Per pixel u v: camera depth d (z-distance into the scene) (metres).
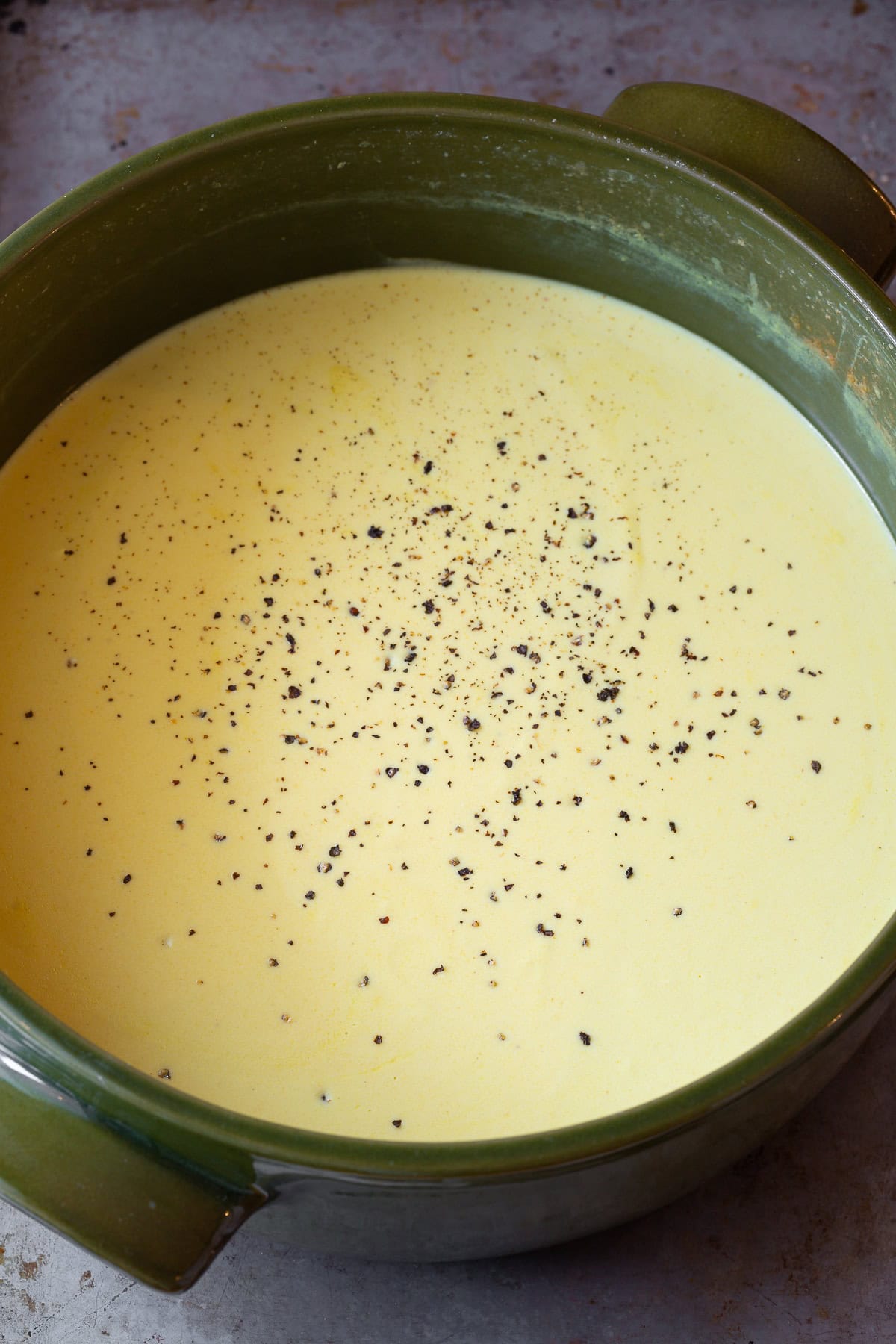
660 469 0.65
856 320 0.61
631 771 0.60
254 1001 0.58
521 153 0.64
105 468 0.65
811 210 0.64
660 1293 0.61
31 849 0.60
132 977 0.58
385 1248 0.56
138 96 0.80
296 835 0.60
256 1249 0.62
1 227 0.78
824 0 0.82
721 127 0.64
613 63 0.82
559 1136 0.50
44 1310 0.61
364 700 0.62
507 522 0.64
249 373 0.67
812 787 0.60
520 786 0.60
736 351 0.67
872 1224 0.62
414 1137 0.56
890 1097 0.63
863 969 0.52
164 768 0.61
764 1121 0.55
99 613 0.63
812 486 0.65
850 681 0.62
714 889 0.59
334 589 0.63
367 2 0.82
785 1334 0.61
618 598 0.63
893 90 0.81
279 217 0.66
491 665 0.62
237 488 0.65
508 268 0.68
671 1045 0.57
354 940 0.58
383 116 0.63
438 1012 0.58
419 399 0.67
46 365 0.64
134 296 0.65
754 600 0.63
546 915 0.59
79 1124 0.51
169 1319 0.61
